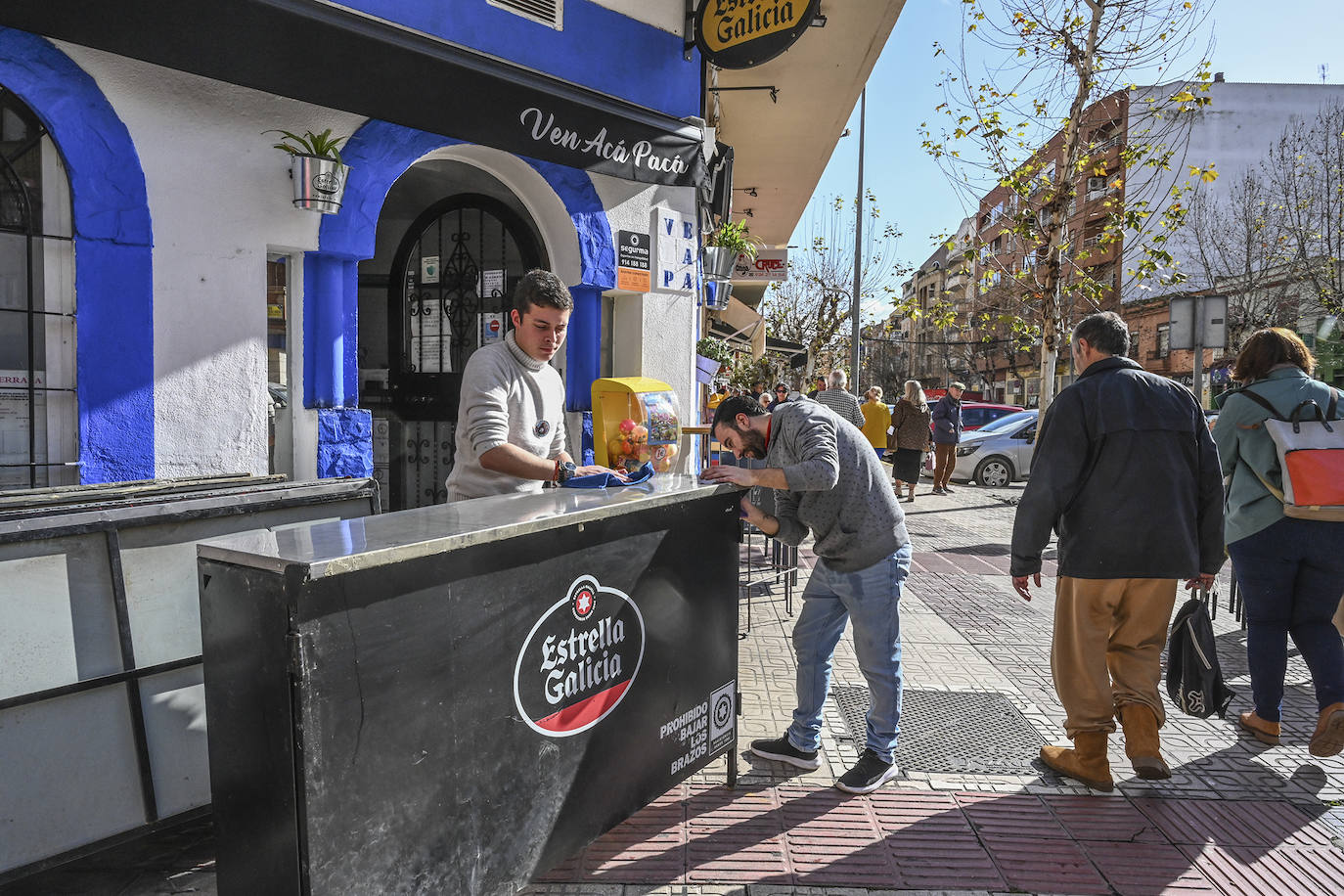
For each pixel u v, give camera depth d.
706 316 11.92
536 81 5.02
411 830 1.84
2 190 3.48
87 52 3.54
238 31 3.62
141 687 2.54
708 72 8.15
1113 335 3.26
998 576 7.10
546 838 2.24
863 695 4.15
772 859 2.66
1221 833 2.86
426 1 4.66
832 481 2.93
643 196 6.35
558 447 3.32
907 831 2.85
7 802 2.22
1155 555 3.05
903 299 19.47
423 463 6.89
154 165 3.78
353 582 1.68
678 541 2.73
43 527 2.33
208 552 1.71
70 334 3.66
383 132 4.66
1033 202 12.20
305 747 1.60
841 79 10.23
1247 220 24.05
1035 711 3.96
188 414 3.94
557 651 2.24
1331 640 3.44
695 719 2.88
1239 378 3.86
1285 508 3.42
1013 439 15.21
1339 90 29.59
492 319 6.47
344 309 4.68
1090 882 2.56
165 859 2.60
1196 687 3.34
